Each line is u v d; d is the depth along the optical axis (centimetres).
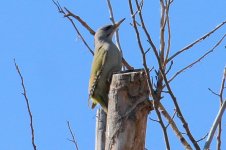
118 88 1119
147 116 1121
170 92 940
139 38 978
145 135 1115
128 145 1091
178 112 930
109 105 1129
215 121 952
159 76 1104
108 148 1102
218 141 1027
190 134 912
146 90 1112
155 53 965
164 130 923
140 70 1143
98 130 1405
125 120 1100
